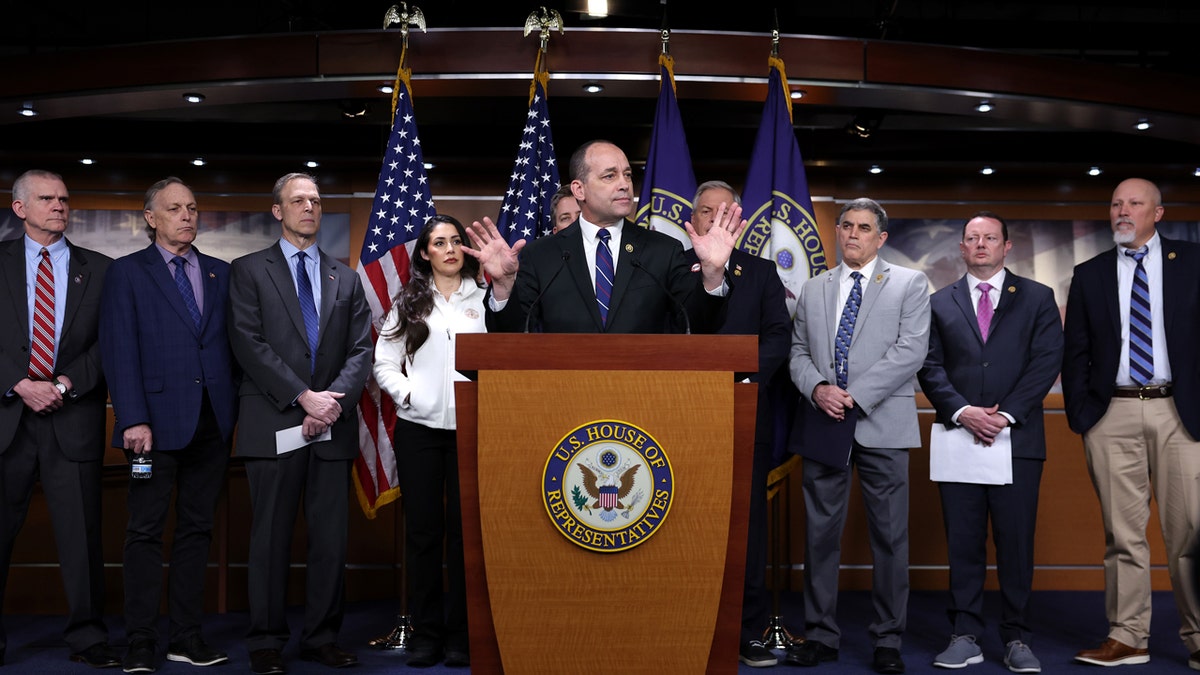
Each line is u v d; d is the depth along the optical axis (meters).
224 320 4.02
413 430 3.97
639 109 6.56
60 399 3.94
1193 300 4.04
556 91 5.14
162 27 6.95
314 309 4.02
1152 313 4.09
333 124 6.15
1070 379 4.25
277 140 6.04
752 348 2.22
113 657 3.91
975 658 3.98
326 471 3.93
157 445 3.87
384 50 4.94
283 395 3.83
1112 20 7.00
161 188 4.00
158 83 4.99
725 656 2.23
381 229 4.52
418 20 4.80
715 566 2.18
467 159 6.13
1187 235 6.39
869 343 4.04
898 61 5.10
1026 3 7.04
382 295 4.45
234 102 5.19
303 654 3.95
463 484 2.24
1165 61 6.61
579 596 2.17
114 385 3.86
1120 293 4.15
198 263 4.07
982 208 6.41
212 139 6.00
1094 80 5.26
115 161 6.09
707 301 2.73
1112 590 4.09
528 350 2.20
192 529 3.96
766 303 4.16
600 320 2.87
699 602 2.17
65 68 5.04
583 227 3.03
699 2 6.05
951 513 4.07
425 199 4.60
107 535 5.12
